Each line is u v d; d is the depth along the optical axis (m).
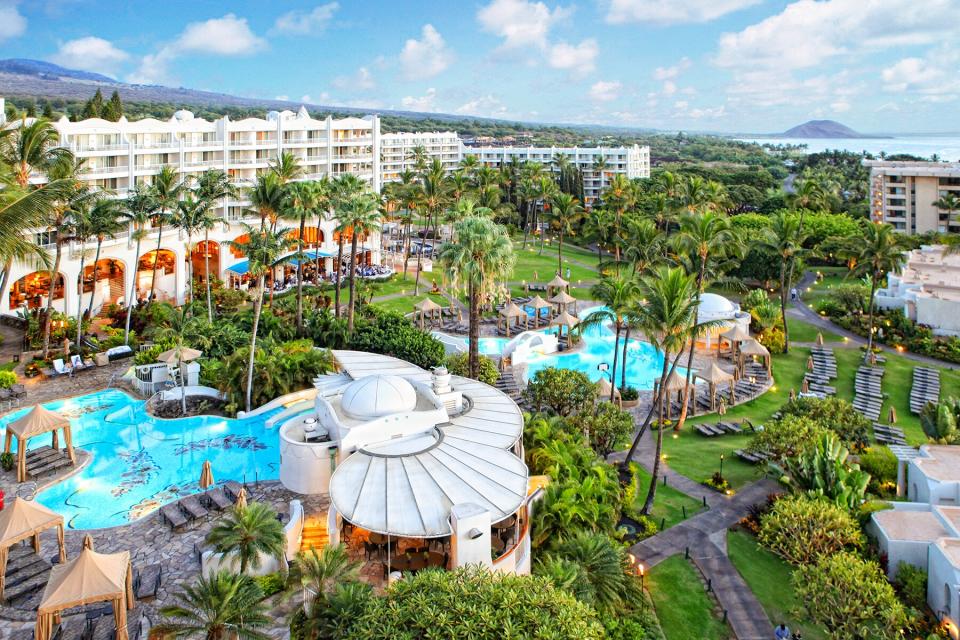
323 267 98.12
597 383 51.56
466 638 17.80
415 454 29.70
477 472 28.41
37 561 25.53
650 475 41.41
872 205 141.62
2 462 34.84
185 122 86.69
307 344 55.69
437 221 107.31
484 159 190.38
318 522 29.44
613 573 27.11
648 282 43.22
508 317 70.69
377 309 71.94
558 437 37.47
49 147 51.84
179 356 44.66
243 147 92.06
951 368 62.72
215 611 19.34
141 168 78.31
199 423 42.94
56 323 59.53
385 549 26.62
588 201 179.25
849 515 32.53
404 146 169.88
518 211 148.38
